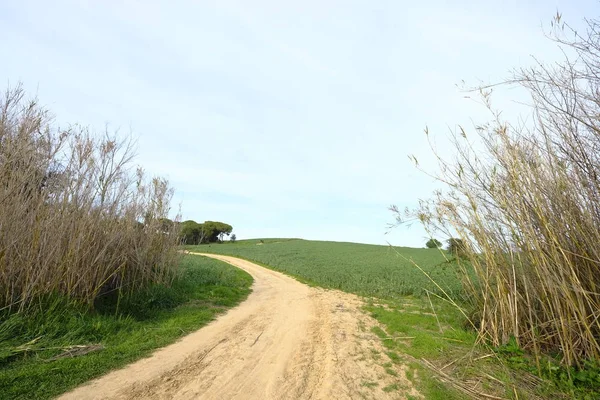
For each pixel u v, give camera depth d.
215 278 15.80
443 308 9.55
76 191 7.49
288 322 8.81
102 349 5.75
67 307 6.71
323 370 5.28
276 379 4.88
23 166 6.64
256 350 6.30
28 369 4.65
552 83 4.64
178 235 12.29
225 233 74.88
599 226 4.52
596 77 4.27
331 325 8.48
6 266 6.20
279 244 64.62
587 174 4.56
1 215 6.12
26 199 6.79
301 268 25.67
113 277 8.88
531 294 5.45
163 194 11.78
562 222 4.80
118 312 8.12
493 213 5.70
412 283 15.99
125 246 9.07
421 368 5.21
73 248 7.11
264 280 20.27
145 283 10.16
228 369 5.26
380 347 6.53
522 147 5.19
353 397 4.32
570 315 4.70
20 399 3.94
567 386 4.14
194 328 7.83
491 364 5.06
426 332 7.27
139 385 4.55
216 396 4.28
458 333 6.54
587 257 4.53
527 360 4.92
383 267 23.95
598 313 4.41
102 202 8.37
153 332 7.09
